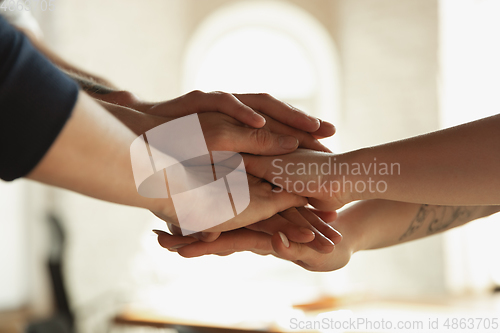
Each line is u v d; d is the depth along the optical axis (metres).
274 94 4.30
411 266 3.70
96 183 0.53
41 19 3.46
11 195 3.50
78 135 0.49
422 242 3.66
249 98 0.95
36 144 0.46
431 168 0.74
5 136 0.45
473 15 3.63
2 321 3.28
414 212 1.00
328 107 4.21
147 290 3.61
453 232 3.61
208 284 3.71
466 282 3.62
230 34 4.20
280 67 4.31
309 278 3.90
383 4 3.86
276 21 4.20
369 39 3.95
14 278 3.49
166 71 3.98
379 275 3.80
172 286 3.66
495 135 0.71
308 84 4.31
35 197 3.54
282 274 3.89
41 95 0.46
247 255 3.86
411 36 3.76
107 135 0.52
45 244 3.49
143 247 3.68
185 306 1.91
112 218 3.63
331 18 4.16
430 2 3.66
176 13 4.02
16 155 0.46
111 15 3.72
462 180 0.71
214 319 1.67
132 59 3.82
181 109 0.90
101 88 1.07
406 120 3.81
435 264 3.62
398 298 1.96
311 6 4.13
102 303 3.48
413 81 3.77
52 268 2.52
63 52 3.51
